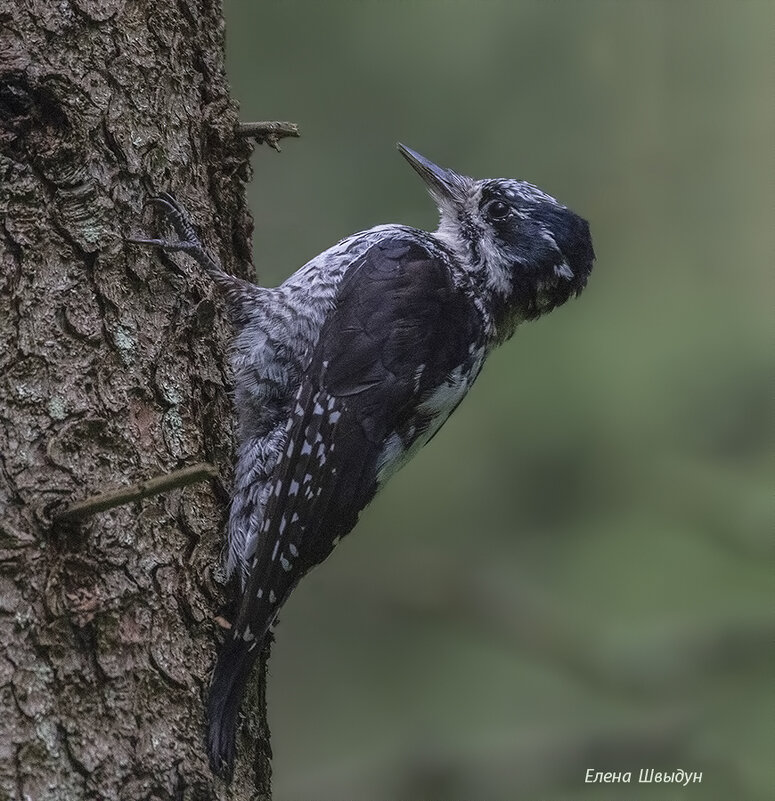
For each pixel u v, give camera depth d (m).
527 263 8.83
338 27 13.07
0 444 5.83
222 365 7.17
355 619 13.50
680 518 13.56
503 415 13.78
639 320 13.88
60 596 5.75
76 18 6.46
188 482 5.40
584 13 13.69
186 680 6.16
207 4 7.34
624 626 13.09
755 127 14.06
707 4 13.96
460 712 12.98
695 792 11.73
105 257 6.32
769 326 13.76
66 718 5.68
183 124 6.98
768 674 12.45
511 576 13.38
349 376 7.56
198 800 5.98
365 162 12.93
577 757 11.98
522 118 13.43
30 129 6.18
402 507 13.73
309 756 12.88
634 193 13.98
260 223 12.70
